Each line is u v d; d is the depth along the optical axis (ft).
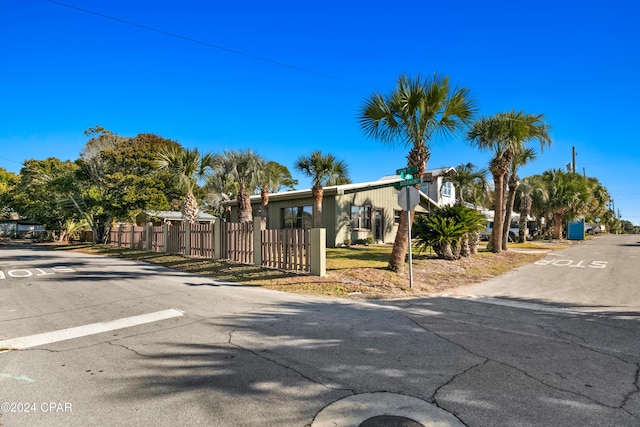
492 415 10.32
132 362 14.24
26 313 21.95
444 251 46.65
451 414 10.36
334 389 11.91
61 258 58.08
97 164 84.17
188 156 63.16
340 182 76.95
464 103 35.47
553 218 115.34
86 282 33.06
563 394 11.64
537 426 9.78
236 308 23.24
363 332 18.30
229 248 45.11
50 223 113.29
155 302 24.80
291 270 36.65
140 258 55.57
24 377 12.94
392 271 36.99
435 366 13.89
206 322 19.92
